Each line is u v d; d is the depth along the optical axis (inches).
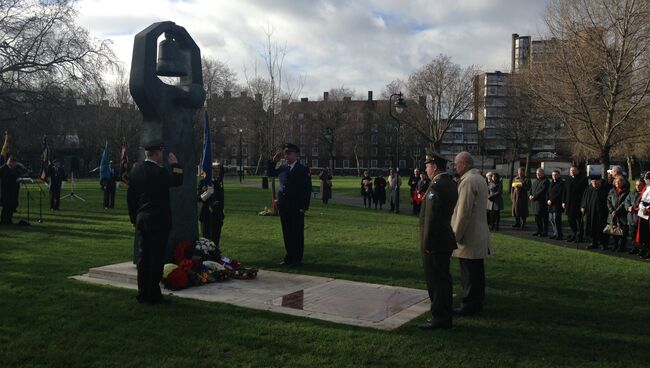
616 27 862.5
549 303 304.8
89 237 537.0
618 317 277.1
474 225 279.3
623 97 882.8
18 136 1605.6
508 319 271.0
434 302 252.5
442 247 249.6
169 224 287.1
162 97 361.7
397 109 1200.2
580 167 631.2
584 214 581.0
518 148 2177.7
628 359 214.8
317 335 235.3
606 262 453.4
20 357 203.9
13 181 647.1
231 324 249.4
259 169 3560.5
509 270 405.1
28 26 1494.8
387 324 256.2
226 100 3127.5
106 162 928.3
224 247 491.2
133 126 2883.9
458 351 219.8
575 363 209.3
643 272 407.2
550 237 659.4
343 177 3769.7
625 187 545.0
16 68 1480.1
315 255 455.8
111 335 231.8
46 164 893.8
